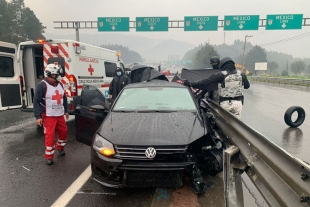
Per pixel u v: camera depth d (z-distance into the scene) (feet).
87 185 12.00
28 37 181.88
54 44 23.17
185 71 21.88
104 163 10.10
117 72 24.79
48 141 14.49
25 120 28.45
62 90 15.15
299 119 23.79
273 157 7.06
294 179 5.84
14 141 19.60
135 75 27.37
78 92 23.80
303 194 5.38
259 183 7.73
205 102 18.71
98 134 11.13
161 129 11.05
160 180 9.98
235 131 10.72
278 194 6.23
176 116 12.67
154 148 9.87
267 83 112.06
